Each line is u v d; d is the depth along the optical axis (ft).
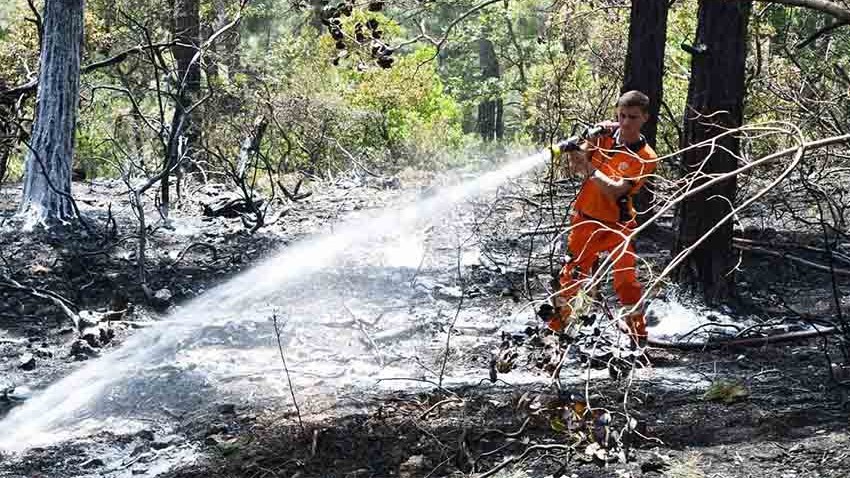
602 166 21.39
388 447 18.03
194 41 62.13
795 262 31.40
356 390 21.09
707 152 26.40
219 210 45.83
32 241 37.93
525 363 22.58
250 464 17.66
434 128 83.15
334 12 19.85
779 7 56.24
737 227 35.60
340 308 28.17
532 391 20.06
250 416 19.75
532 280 30.66
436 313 27.61
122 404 21.13
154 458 18.25
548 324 18.94
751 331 24.56
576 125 35.65
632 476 16.44
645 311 23.72
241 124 62.64
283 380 21.97
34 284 31.37
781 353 23.18
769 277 30.66
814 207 37.60
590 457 17.06
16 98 45.60
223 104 62.64
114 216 44.42
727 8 25.91
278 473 17.33
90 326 26.78
